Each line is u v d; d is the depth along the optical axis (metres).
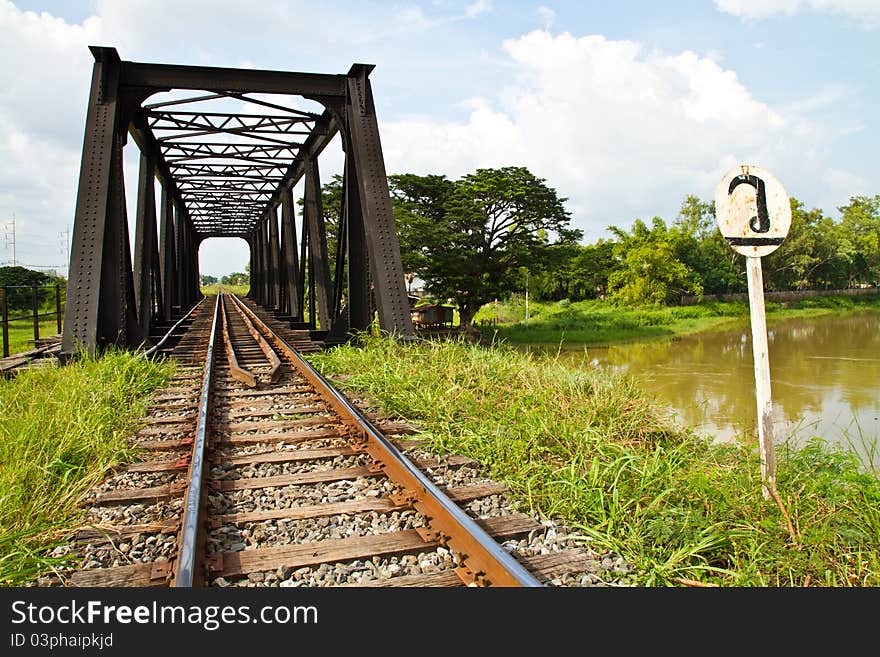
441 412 5.96
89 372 7.76
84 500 4.07
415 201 35.22
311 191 16.69
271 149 17.94
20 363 9.79
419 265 32.25
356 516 3.74
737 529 3.41
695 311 50.97
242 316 24.78
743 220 4.01
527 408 5.99
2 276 29.48
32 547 3.36
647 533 3.46
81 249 9.63
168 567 3.12
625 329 40.38
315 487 4.29
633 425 5.68
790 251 70.38
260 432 5.73
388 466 4.53
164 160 18.20
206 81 11.41
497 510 3.85
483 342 30.64
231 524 3.64
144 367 8.46
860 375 20.97
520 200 32.12
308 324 18.44
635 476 4.24
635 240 56.25
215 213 34.94
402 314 10.52
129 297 11.30
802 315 55.91
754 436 5.59
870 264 84.62
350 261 12.02
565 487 4.07
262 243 35.59
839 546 3.31
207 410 6.04
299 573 3.07
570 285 64.12
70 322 9.31
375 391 7.20
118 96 10.86
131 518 3.80
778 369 22.64
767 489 3.87
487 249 33.97
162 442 5.36
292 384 8.27
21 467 4.12
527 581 2.62
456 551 3.19
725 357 26.72
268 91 11.67
